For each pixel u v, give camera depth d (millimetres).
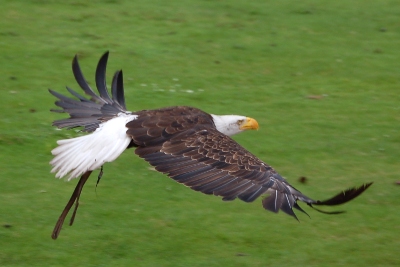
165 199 13469
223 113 16891
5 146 14984
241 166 8008
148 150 8469
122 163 14758
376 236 12531
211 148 8320
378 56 20844
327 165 14969
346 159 15258
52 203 13109
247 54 20484
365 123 16938
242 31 22031
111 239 12070
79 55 19547
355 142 16000
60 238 12016
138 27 21781
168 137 8609
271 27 22516
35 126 15781
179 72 19062
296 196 7766
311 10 24031
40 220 12531
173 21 22438
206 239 12203
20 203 13023
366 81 19297
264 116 16984
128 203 13242
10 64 18781
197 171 8055
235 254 11797
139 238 12133
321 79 19312
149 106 16906
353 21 23281
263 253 11867
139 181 14086
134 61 19469
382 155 15508
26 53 19469
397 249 12133
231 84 18641
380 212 13312
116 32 21312
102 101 10242
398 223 12961
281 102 17781
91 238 12070
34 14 22203
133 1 23922
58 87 17703
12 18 21766
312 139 16047
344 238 12461
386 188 14172
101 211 12906
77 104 10062
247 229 12586
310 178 14406
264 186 7797
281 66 19906
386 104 18000
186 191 13812
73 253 11641
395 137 16297
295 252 11945
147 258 11586
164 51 20250
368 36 22219
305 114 17234
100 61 10555
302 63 20156
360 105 17875
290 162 15023
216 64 19719
